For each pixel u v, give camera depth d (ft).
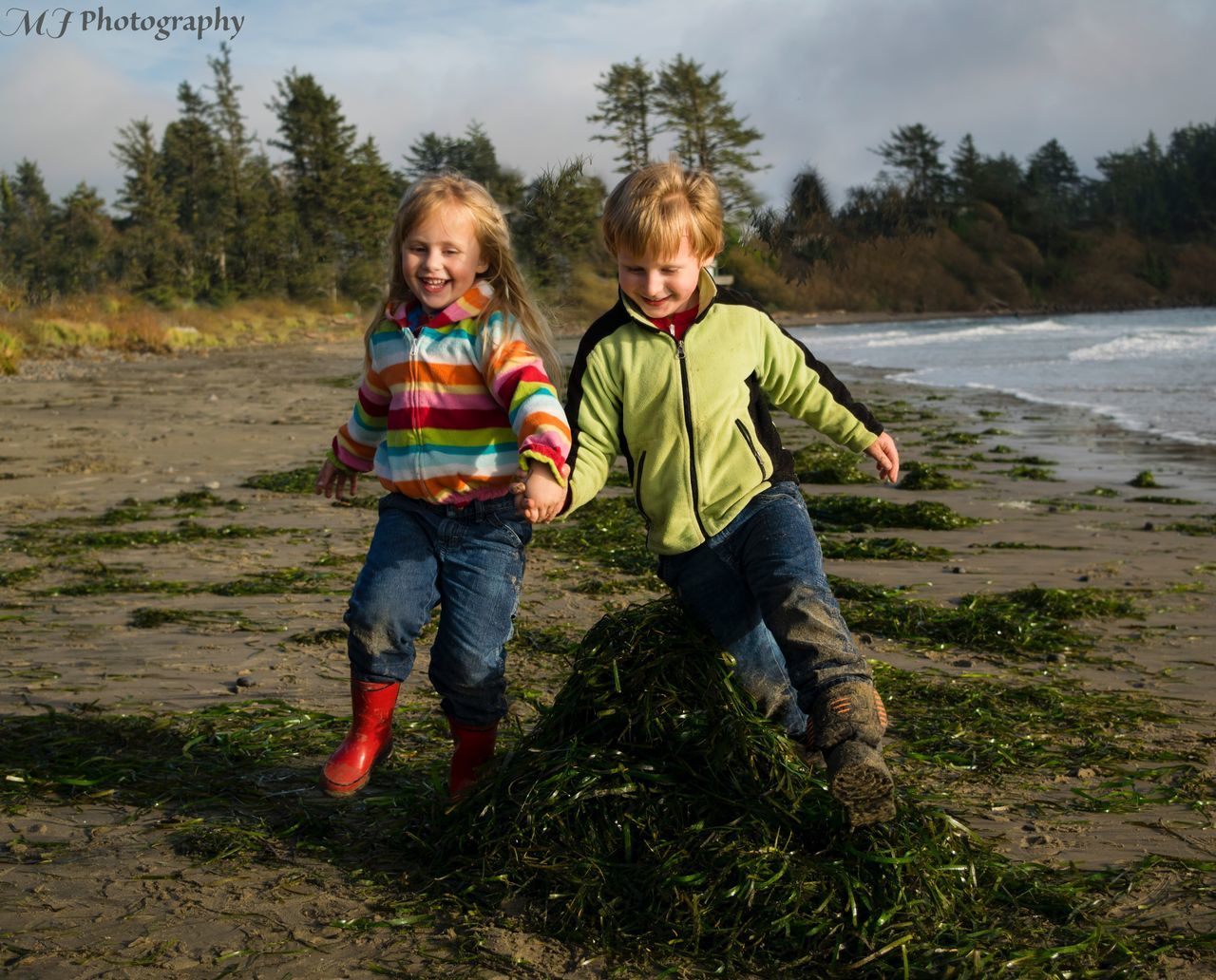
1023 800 10.65
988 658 15.88
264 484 31.94
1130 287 287.69
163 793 10.44
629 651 9.63
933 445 45.42
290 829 9.61
